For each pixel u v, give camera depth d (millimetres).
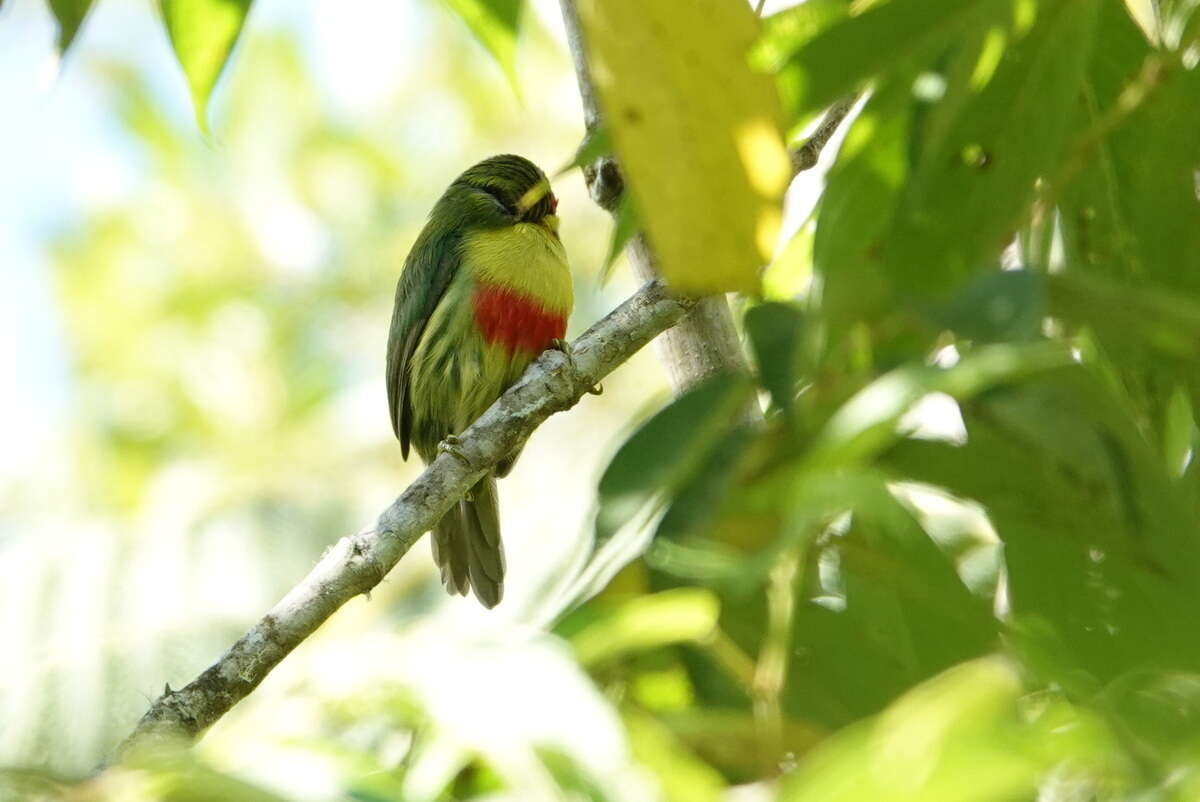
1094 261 5586
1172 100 5258
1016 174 4992
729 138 3684
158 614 9250
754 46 3631
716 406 3906
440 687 3305
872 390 3375
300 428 16250
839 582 4551
